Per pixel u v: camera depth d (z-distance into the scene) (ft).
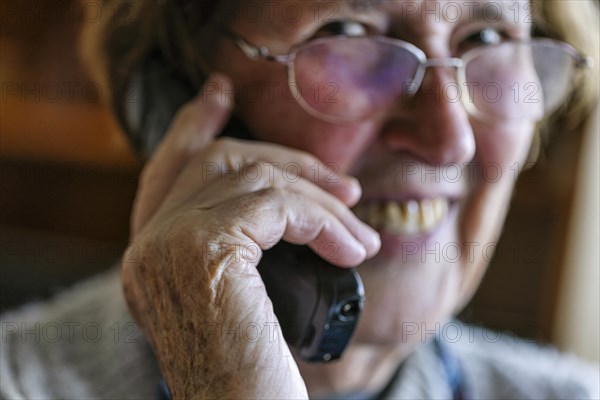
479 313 6.43
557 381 3.94
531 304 6.35
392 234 3.08
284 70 2.95
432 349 3.76
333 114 2.94
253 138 3.09
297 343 2.61
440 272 3.20
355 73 2.90
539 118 3.30
